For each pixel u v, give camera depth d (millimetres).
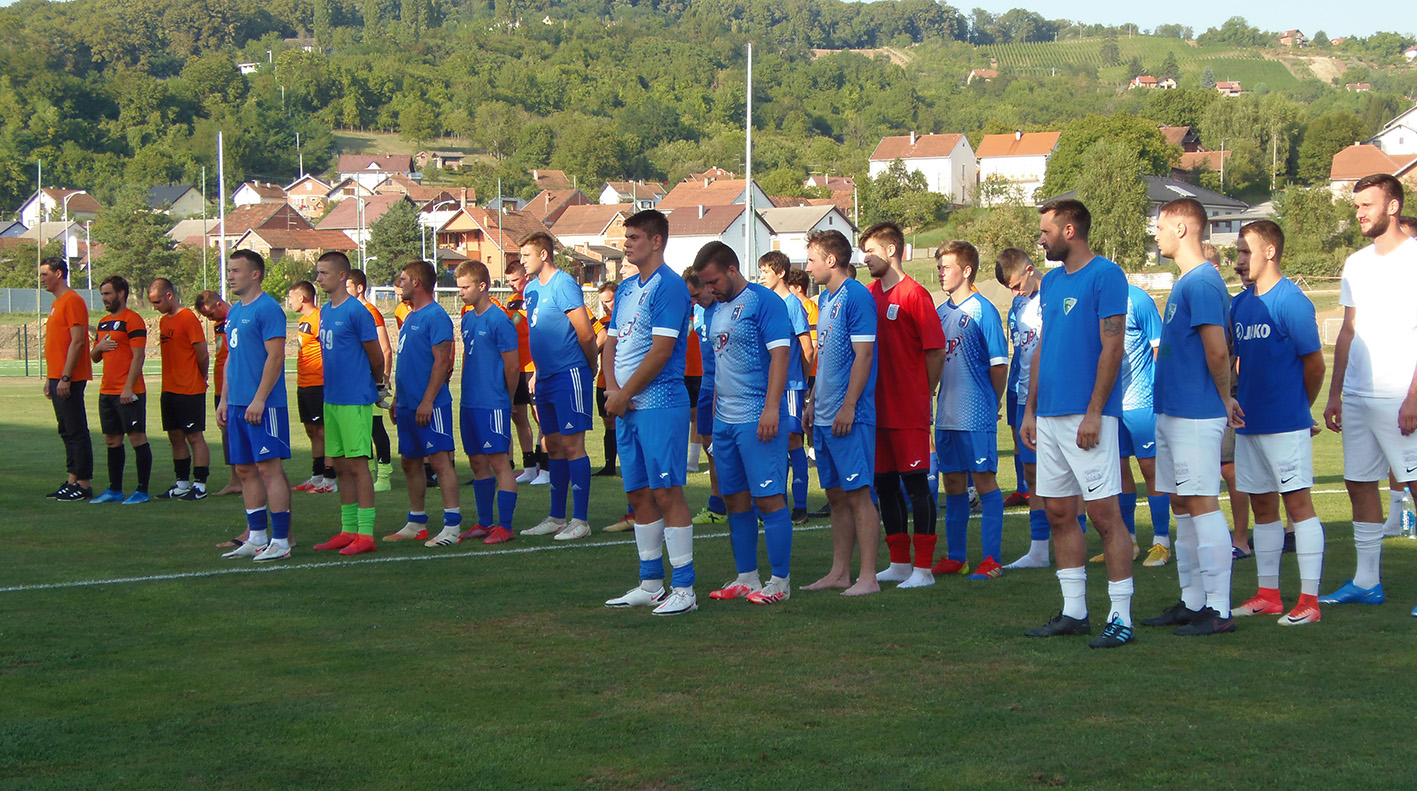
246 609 5555
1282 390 5172
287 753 3570
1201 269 4934
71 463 9617
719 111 169625
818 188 104250
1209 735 3600
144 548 7312
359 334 7125
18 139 117125
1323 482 10023
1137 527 7992
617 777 3355
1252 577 6195
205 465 9750
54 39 171375
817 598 5793
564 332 7598
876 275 6215
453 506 7547
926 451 6020
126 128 131625
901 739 3611
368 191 115812
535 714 3912
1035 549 6680
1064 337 4754
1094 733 3633
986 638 4867
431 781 3344
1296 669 4320
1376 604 5477
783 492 5703
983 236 61594
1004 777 3299
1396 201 5371
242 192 113938
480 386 7539
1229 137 91250
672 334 5371
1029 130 150125
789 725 3764
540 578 6328
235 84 149125
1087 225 4754
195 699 4121
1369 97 151500
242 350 6914
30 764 3490
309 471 11477
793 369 8141
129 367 9375
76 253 67125
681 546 5480
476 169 126750
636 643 4855
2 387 23375
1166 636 4887
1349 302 5527
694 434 11273
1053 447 4824
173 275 59219
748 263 23969
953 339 6340
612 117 172875
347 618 5363
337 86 161625
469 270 7512
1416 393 5184
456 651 4750
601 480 10617
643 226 5496
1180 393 4969
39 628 5180
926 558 6051
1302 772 3287
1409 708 3832
